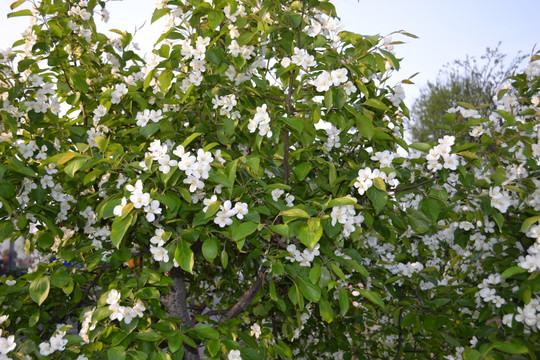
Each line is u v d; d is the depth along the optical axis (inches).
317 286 82.0
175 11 104.5
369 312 146.1
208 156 80.4
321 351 132.8
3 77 105.3
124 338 79.7
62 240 113.7
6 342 78.7
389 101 109.5
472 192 98.5
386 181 88.0
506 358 87.4
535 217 82.1
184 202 87.5
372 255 125.3
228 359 85.2
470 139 104.3
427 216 99.1
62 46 112.0
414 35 95.4
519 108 115.0
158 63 104.5
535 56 106.9
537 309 87.7
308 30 107.8
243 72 104.5
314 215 84.2
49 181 103.8
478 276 127.2
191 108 105.4
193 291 155.4
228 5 98.7
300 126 85.5
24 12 111.5
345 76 88.7
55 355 85.1
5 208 96.4
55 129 114.2
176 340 79.4
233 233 74.4
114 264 100.3
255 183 90.9
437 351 141.6
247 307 115.3
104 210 78.3
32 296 87.5
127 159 90.7
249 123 90.5
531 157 97.7
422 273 123.2
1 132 106.7
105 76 118.3
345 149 111.2
